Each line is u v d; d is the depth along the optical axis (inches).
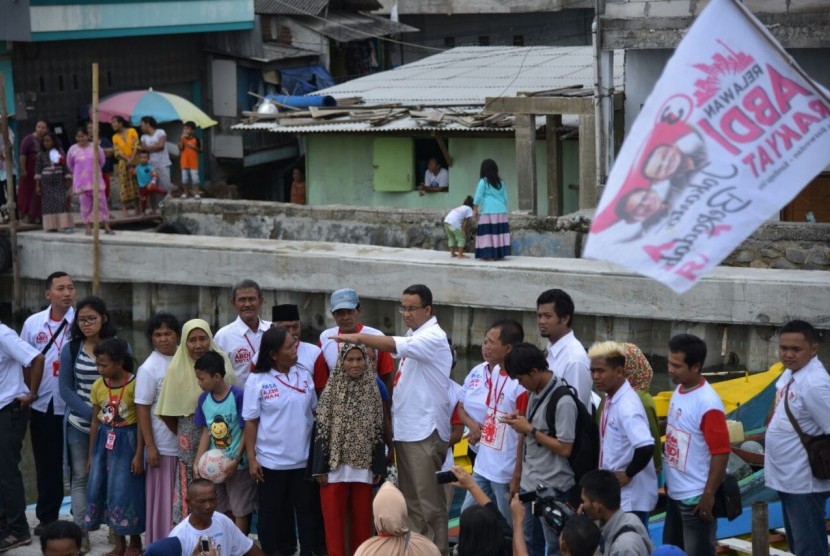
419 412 524.7
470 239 1369.3
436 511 530.9
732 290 1188.5
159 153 1631.4
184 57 1993.1
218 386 535.8
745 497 649.6
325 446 520.7
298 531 558.6
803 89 364.5
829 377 474.0
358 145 1701.5
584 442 468.4
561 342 501.7
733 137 362.9
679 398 469.4
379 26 2199.8
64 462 698.2
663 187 360.2
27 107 1718.8
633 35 1267.2
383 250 1402.6
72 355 575.5
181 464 550.6
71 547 422.6
